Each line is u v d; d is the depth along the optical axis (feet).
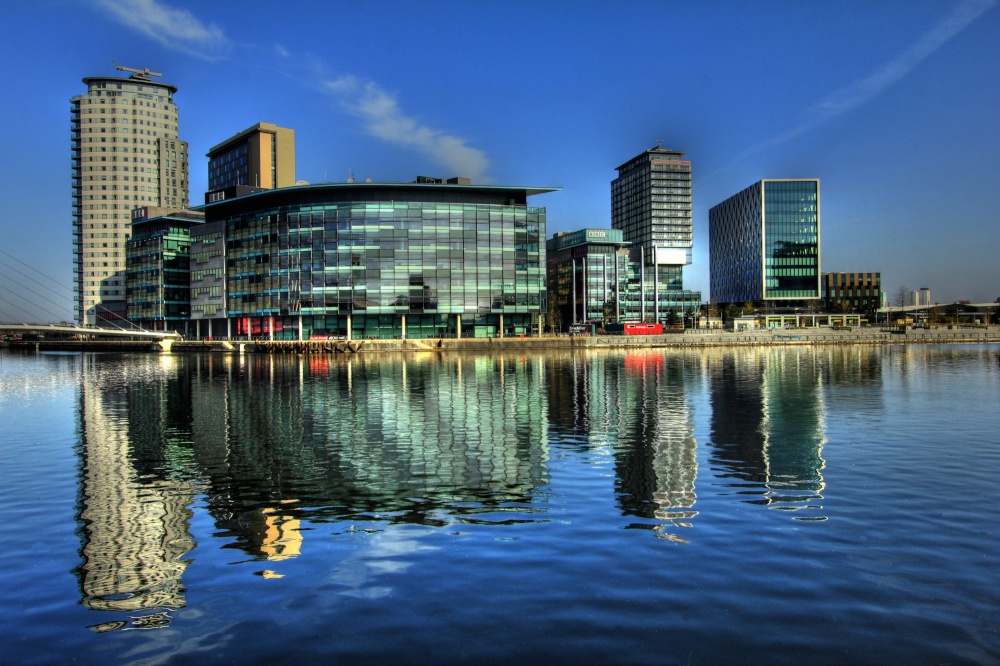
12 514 60.64
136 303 639.76
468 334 499.51
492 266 491.72
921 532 51.72
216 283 540.93
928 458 79.51
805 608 38.81
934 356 345.10
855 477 69.97
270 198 504.02
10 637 37.32
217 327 565.53
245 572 45.83
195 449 90.89
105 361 381.60
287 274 488.85
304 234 483.51
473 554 48.03
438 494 65.16
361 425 110.93
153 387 192.75
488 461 80.33
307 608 39.93
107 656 35.01
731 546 48.91
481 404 139.54
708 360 318.65
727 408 129.49
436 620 38.01
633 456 82.43
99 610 40.52
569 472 73.92
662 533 52.11
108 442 97.25
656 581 42.75
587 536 51.57
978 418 112.88
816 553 47.29
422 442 93.91
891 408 127.54
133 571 46.52
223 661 34.19
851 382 186.60
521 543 50.19
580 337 483.92
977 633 35.73
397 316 493.36
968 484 66.64
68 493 67.92
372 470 76.23
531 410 128.98
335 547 50.39
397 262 479.41
